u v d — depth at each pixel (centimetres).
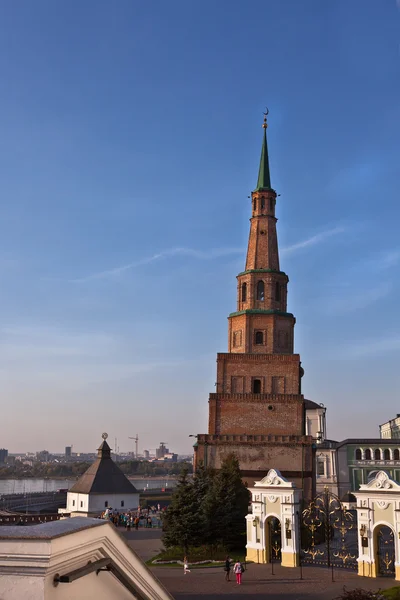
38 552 641
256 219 9250
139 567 845
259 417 8156
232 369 8444
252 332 8619
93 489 8850
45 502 14700
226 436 7969
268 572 4912
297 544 5194
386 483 4803
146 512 9069
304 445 7838
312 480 7750
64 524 718
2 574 643
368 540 4803
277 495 5366
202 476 6656
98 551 752
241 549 6103
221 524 5969
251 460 7856
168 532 5691
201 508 5938
